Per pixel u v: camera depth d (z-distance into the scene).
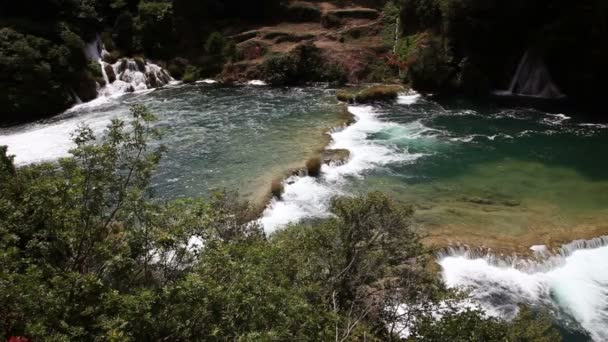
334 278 16.70
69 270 12.17
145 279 13.16
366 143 42.88
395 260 17.61
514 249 26.67
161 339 11.27
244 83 64.12
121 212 13.98
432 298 16.56
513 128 45.84
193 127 46.78
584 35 52.50
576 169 37.12
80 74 55.94
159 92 59.97
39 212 13.27
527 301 23.94
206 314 11.34
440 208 31.39
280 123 47.59
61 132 44.97
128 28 66.69
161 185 34.81
